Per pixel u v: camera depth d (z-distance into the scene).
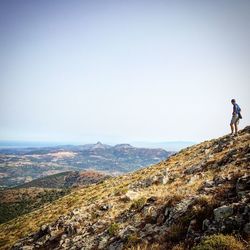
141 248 13.34
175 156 41.78
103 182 52.69
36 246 24.20
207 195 14.34
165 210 15.91
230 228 10.35
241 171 15.71
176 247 11.38
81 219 24.20
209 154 27.44
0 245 36.25
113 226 17.97
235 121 27.91
